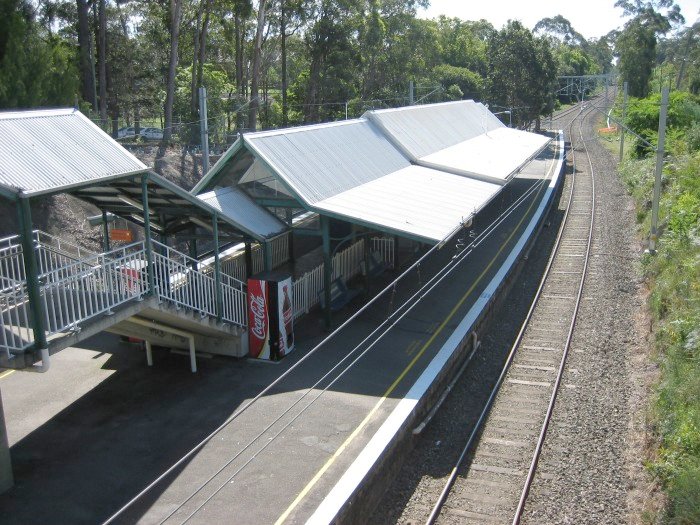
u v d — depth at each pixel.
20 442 12.16
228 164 17.47
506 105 61.72
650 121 45.22
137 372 15.15
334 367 14.95
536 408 14.31
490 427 13.59
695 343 13.48
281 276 15.72
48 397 13.92
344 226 20.64
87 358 15.97
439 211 19.41
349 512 10.18
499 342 18.28
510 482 11.66
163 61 50.28
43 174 10.34
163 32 49.28
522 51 60.72
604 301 20.47
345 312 18.59
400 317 17.27
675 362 13.52
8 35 23.92
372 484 11.02
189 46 53.97
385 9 61.38
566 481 11.66
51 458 11.59
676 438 11.45
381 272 22.33
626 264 24.16
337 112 51.06
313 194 17.38
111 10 44.31
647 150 40.75
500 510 10.88
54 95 26.00
